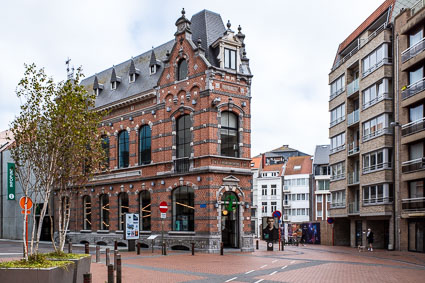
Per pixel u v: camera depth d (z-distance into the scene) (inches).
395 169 1280.8
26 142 554.6
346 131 1592.0
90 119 603.5
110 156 1392.7
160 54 1364.4
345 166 1601.9
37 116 556.7
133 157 1310.3
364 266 759.1
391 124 1210.6
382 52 1334.9
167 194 1176.8
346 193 1569.9
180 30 1191.6
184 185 1138.7
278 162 3400.6
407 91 1238.9
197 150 1114.1
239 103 1151.6
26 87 551.8
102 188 1406.3
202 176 1089.4
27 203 539.2
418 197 1195.3
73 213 1507.1
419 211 1157.1
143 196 1275.8
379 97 1357.0
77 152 577.3
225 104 1122.0
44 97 559.5
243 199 1127.6
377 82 1371.8
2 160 1958.7
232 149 1137.4
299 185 2987.2
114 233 1346.0
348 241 1680.6
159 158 1208.2
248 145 1161.4
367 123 1432.1
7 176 1829.5
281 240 1305.4
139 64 1443.2
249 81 1176.8
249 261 829.2
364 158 1440.7
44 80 555.2
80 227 1477.6
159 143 1214.3
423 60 1165.1
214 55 1163.3
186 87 1157.7
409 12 1262.3
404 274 649.6
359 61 1488.7
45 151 553.9
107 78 1589.6
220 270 683.4
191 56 1153.4
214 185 1077.1
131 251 1077.1
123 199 1344.7
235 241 1115.3
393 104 1311.5
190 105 1143.6
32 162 582.9
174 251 1086.4
